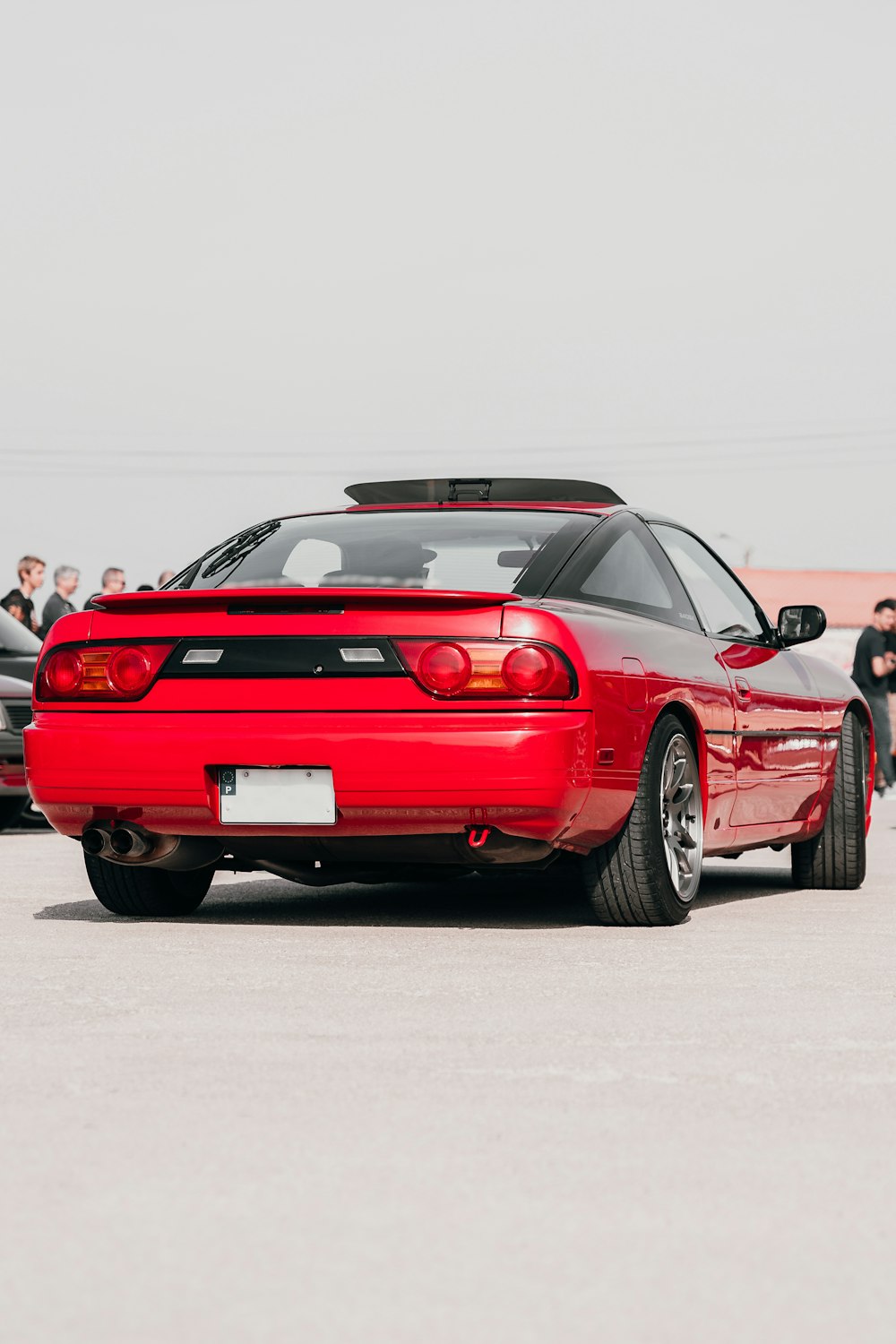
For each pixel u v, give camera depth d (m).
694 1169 3.61
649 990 5.60
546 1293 2.89
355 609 6.67
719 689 7.63
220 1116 4.01
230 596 6.73
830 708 8.88
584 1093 4.23
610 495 8.10
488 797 6.51
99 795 6.92
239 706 6.74
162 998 5.43
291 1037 4.85
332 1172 3.58
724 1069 4.48
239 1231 3.21
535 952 6.45
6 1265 3.03
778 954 6.40
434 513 7.57
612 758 6.72
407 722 6.57
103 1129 3.90
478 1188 3.47
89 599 7.11
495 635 6.57
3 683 13.88
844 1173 3.58
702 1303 2.85
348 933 6.99
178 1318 2.79
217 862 7.45
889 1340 2.71
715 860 11.03
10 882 9.17
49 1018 5.11
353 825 6.69
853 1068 4.49
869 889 9.18
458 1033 4.90
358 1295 2.88
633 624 7.14
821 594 68.12
